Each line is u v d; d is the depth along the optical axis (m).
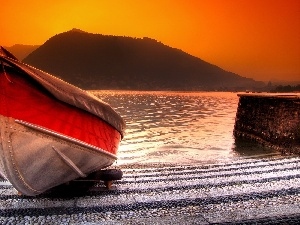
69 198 2.80
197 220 2.28
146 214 2.42
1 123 2.30
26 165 2.48
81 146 2.72
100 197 2.83
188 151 8.55
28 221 2.26
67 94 2.55
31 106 2.41
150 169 4.57
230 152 8.26
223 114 25.41
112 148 3.29
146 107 34.53
